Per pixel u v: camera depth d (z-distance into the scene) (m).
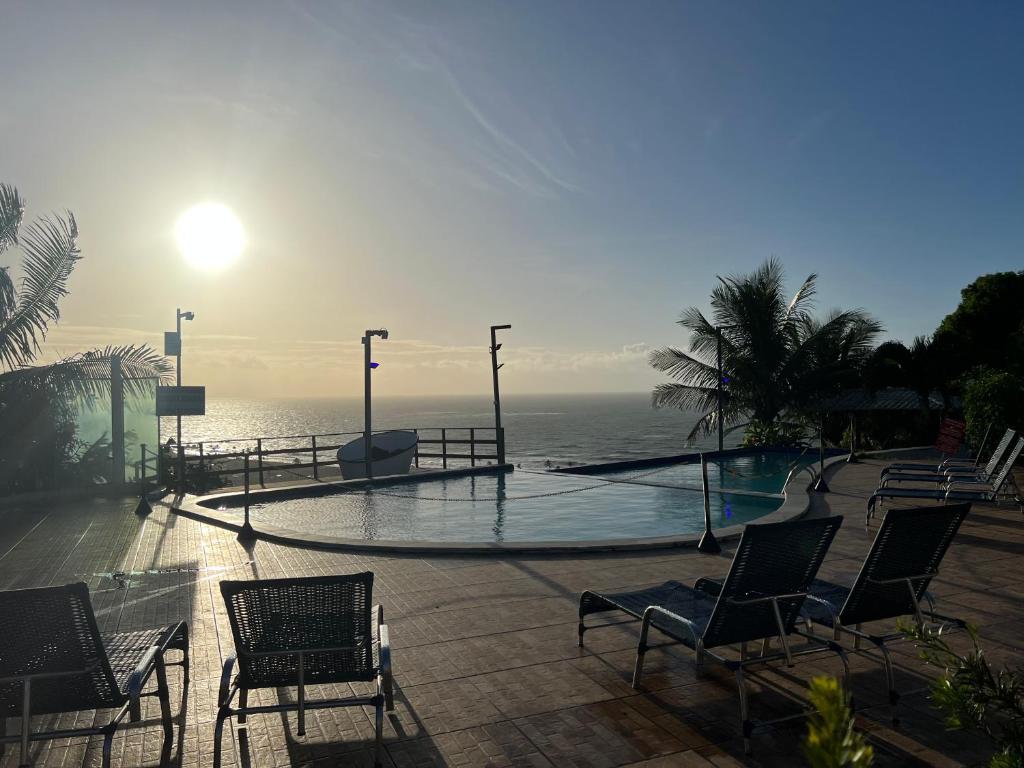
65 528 10.98
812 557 4.17
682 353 25.95
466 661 4.90
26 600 3.18
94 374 15.27
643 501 14.23
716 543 8.16
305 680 3.86
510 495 15.23
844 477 14.55
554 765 3.51
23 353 15.04
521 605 6.19
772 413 24.78
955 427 12.72
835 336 25.22
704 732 3.82
